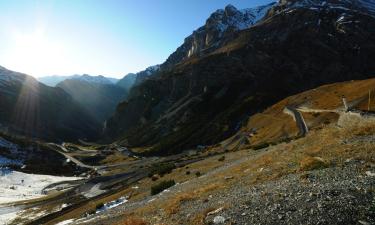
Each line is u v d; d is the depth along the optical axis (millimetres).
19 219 78125
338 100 99938
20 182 145375
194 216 17016
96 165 199250
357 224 10195
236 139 135875
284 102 152625
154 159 184625
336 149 21641
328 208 11648
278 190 16125
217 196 21031
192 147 195875
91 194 100375
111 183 115250
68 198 98875
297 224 11289
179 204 22469
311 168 19016
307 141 30766
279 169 22484
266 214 13086
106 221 28000
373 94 84125
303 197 13586
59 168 187625
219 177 31344
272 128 118750
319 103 111250
